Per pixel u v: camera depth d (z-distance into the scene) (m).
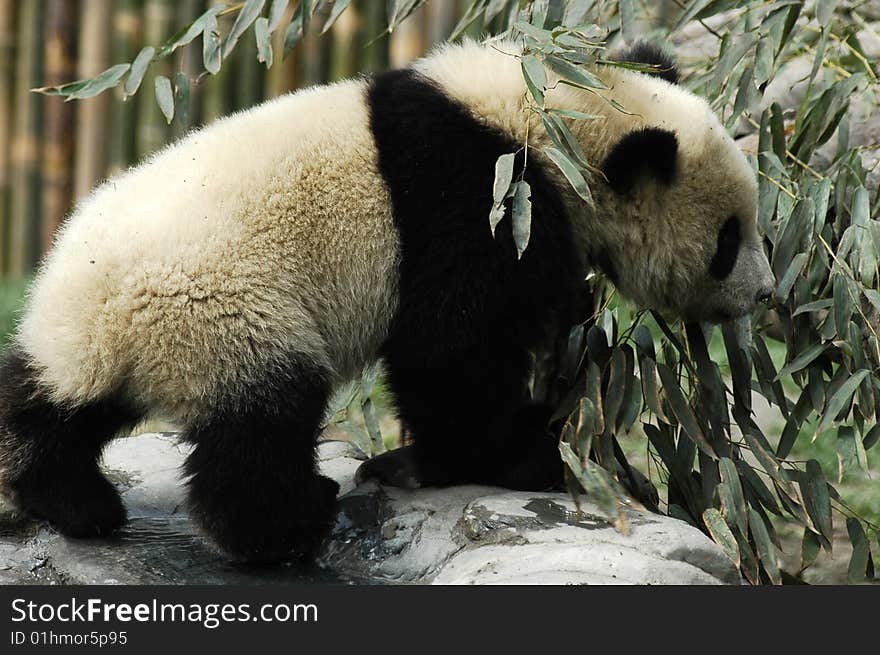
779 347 17.39
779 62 12.93
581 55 9.52
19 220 23.48
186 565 9.40
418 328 9.53
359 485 10.23
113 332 8.61
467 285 9.35
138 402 9.11
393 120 9.47
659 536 8.55
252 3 11.17
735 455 10.71
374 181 9.34
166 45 11.21
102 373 8.73
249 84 22.89
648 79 10.55
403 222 9.38
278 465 8.99
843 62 13.01
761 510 10.61
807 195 11.09
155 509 10.61
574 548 8.15
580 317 11.75
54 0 22.42
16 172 23.33
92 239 8.80
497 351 9.75
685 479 10.57
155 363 8.73
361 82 9.95
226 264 8.77
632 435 16.28
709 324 11.48
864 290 10.10
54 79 22.72
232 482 8.94
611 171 9.86
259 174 9.09
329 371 9.38
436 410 9.91
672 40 14.60
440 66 9.95
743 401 10.85
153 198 8.99
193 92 22.75
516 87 9.75
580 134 9.95
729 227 10.41
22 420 9.29
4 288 20.61
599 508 8.99
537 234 9.46
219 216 8.86
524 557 8.23
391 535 9.48
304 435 9.13
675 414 10.30
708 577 8.20
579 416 9.61
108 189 9.34
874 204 11.55
